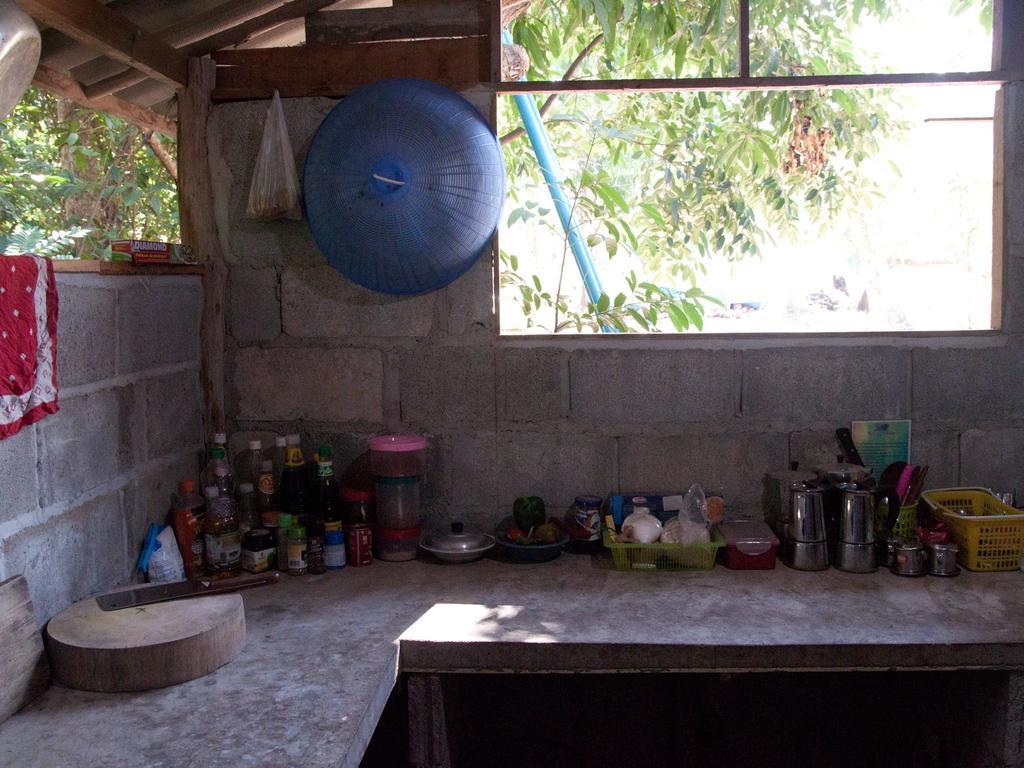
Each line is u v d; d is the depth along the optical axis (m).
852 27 4.37
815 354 2.51
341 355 2.58
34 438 1.77
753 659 1.89
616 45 4.21
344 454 2.60
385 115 2.39
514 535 2.47
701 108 4.27
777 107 4.05
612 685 2.83
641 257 4.64
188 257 2.45
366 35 2.50
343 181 2.41
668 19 3.70
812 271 6.79
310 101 2.51
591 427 2.56
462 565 2.43
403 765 2.45
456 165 2.39
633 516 2.42
